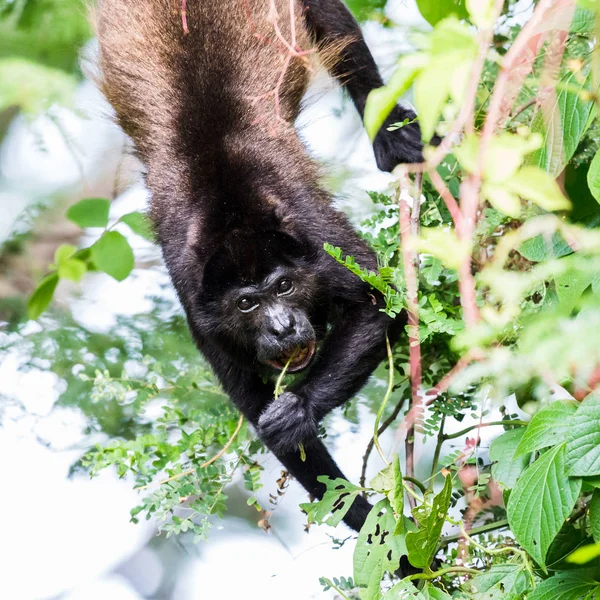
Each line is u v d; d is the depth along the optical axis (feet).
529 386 15.49
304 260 22.89
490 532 16.71
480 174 9.28
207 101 24.17
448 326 16.11
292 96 25.53
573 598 13.34
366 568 15.16
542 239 14.89
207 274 22.98
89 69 27.02
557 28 12.03
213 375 23.39
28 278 32.50
